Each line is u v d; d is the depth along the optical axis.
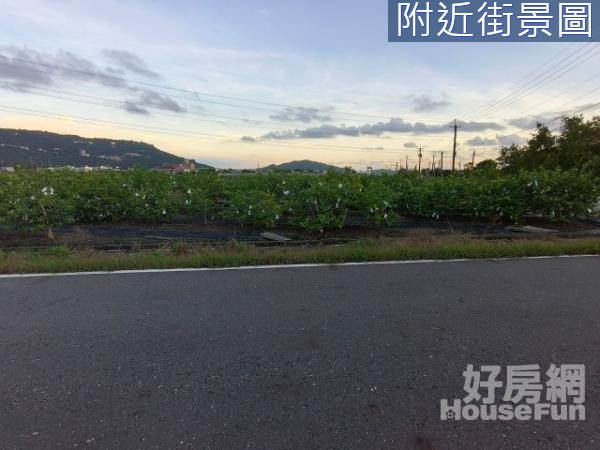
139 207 8.80
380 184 9.43
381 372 2.57
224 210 9.16
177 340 2.98
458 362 2.71
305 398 2.28
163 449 1.85
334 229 8.66
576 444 1.95
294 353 2.80
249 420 2.08
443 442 1.94
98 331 3.12
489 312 3.61
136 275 4.69
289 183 10.37
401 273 4.89
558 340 3.06
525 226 9.80
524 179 9.92
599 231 9.30
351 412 2.16
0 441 1.88
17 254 5.70
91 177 10.80
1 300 3.79
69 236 7.65
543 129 28.11
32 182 7.87
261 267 5.14
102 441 1.90
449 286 4.38
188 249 6.14
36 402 2.21
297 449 1.87
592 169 12.66
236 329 3.19
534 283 4.52
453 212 10.48
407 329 3.22
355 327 3.25
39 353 2.76
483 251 5.90
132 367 2.59
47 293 4.01
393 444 1.92
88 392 2.31
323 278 4.64
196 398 2.27
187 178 11.95
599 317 3.53
